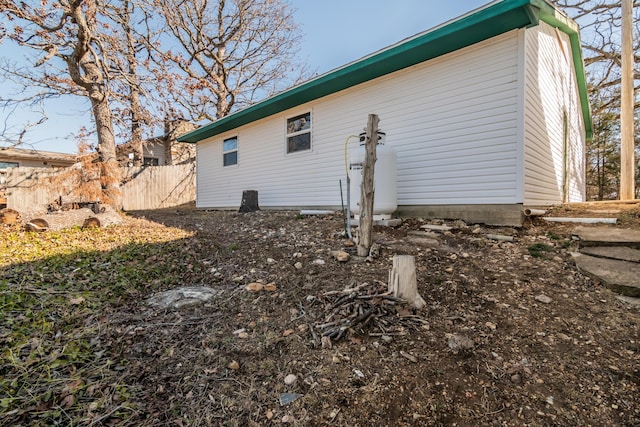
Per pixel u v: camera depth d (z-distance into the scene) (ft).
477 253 12.25
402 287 8.70
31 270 11.31
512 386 5.94
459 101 17.35
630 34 23.73
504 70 15.84
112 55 40.06
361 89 21.75
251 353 7.14
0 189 34.45
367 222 12.14
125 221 24.21
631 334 7.06
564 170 24.43
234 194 32.99
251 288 10.12
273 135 28.43
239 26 54.03
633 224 13.80
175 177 46.47
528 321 7.73
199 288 10.34
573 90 27.71
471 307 8.49
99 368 6.59
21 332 7.57
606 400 5.53
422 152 18.85
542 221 15.94
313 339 7.43
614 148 45.68
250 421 5.51
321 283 10.21
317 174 24.71
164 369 6.70
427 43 16.56
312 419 5.51
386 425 5.36
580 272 9.94
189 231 19.47
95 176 28.43
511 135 15.66
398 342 7.22
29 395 5.78
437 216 18.26
